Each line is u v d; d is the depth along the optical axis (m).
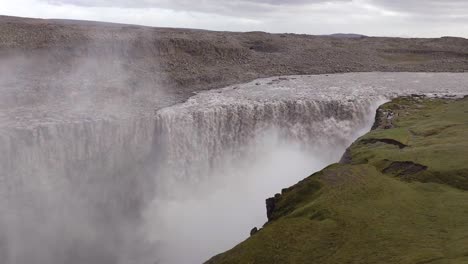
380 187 28.47
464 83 85.12
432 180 29.11
